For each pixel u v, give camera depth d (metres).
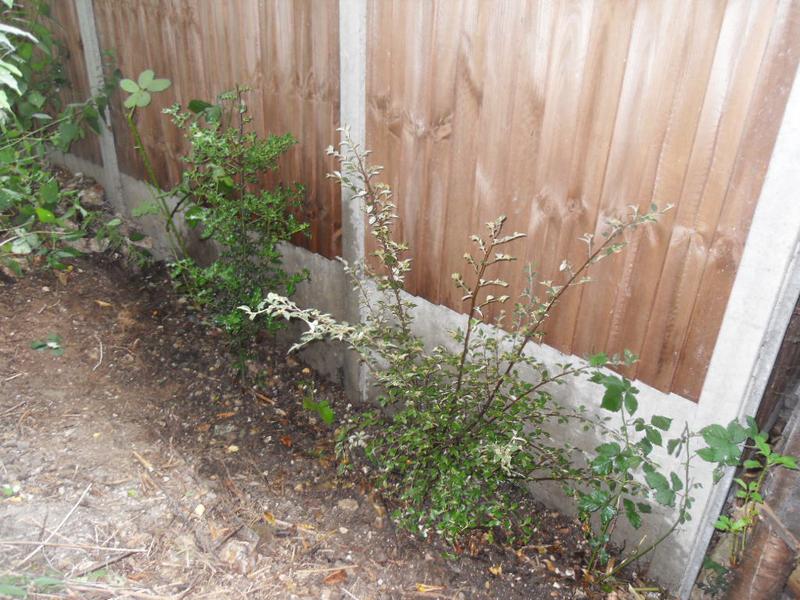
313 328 2.21
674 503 2.17
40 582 2.00
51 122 4.64
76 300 3.72
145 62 3.74
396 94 2.50
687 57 1.71
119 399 3.11
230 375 3.41
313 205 3.06
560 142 2.06
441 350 2.37
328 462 2.91
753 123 1.65
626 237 2.00
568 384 2.39
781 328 1.79
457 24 2.20
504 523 2.38
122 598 2.06
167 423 3.02
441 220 2.55
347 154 2.76
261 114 3.12
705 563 2.25
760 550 1.94
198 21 3.24
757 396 1.92
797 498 1.82
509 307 2.45
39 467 2.57
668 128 1.80
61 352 3.33
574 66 1.94
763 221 1.70
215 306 3.33
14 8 4.11
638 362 2.12
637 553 2.45
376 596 2.26
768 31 1.56
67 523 2.32
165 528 2.38
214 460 2.83
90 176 4.82
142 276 4.17
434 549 2.49
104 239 4.21
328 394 3.39
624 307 2.09
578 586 2.39
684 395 2.05
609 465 2.14
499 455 2.04
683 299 1.94
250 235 3.29
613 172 1.96
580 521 2.63
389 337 2.49
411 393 2.31
